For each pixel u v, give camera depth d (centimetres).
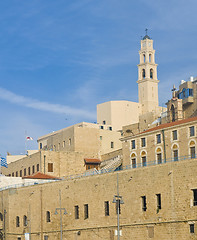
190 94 12862
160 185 9006
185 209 8550
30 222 11644
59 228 10950
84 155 14450
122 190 9694
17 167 15050
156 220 8962
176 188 8744
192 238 8362
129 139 11656
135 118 17675
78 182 10681
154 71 17862
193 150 10112
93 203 10262
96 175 10294
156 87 17838
